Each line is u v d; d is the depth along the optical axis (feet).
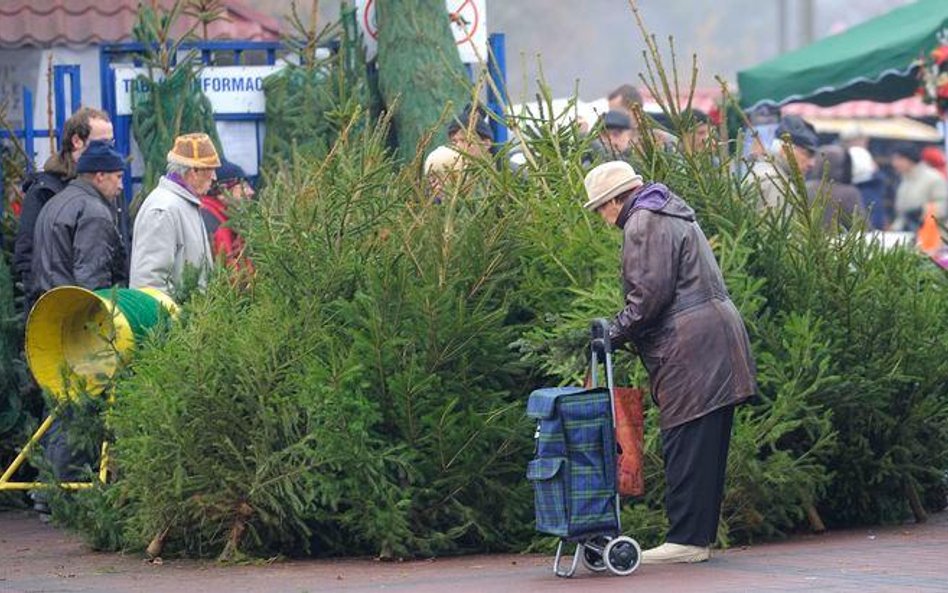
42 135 80.74
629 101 81.56
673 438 51.88
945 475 65.05
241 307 58.80
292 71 80.07
